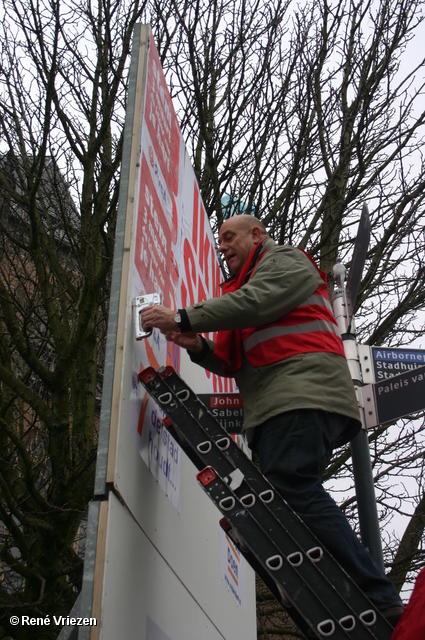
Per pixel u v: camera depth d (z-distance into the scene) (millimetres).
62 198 6984
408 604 1938
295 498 2428
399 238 7711
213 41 7859
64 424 5414
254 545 2291
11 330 5488
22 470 6027
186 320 2645
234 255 3291
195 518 3547
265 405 2625
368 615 2172
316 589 2201
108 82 7027
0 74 6801
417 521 6809
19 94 6859
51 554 5168
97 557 2166
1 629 4973
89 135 6973
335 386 2656
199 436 2557
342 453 7008
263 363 2715
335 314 4074
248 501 2383
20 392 5445
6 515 5238
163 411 2852
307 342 2709
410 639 1862
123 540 2350
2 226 6559
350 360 3891
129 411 2582
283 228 7262
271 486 2408
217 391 4777
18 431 7434
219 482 2416
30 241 6332
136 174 3059
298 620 2408
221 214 7332
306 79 7871
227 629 3793
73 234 7125
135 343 2758
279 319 2775
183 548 3193
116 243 2842
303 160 7617
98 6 7125
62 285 6590
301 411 2559
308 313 2779
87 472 5699
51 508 5188
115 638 2150
